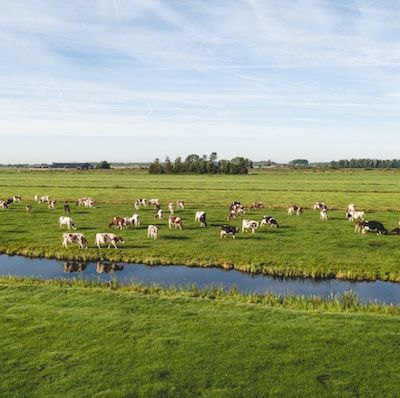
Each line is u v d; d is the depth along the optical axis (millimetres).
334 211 53000
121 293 21750
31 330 17156
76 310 19312
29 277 25594
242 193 74938
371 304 20328
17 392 13031
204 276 27641
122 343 16047
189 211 52531
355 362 14547
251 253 31672
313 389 13086
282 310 19375
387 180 113375
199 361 14734
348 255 30953
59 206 57688
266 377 13773
